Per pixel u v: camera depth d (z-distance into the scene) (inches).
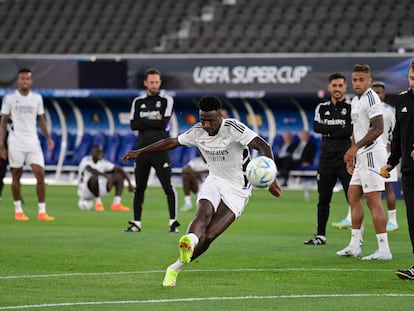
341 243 1314.0
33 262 1081.4
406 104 960.3
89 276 968.3
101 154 1925.4
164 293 856.9
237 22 3277.6
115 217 1747.0
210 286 902.4
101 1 3513.8
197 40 3267.7
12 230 1471.5
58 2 3558.1
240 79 2593.5
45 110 2933.1
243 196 926.4
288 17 3233.3
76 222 1631.4
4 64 2768.2
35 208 1934.1
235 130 903.1
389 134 1536.7
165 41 3326.8
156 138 1430.9
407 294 856.9
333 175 1288.1
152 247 1242.6
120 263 1076.5
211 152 918.4
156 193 2459.4
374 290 880.9
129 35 3383.4
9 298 826.2
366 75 1110.4
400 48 3002.0
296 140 2655.0
